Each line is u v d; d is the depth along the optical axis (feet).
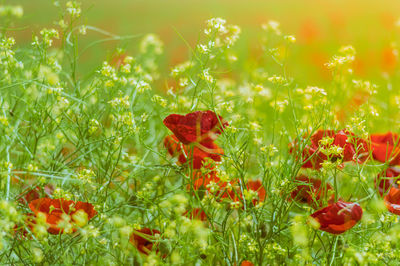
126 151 5.94
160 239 5.27
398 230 5.30
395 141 5.60
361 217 5.17
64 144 5.80
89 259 5.36
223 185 5.47
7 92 5.80
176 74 5.81
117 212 5.58
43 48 5.77
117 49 6.07
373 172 5.66
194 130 5.38
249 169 5.79
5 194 5.46
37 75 5.74
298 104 6.21
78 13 5.88
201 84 5.88
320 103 5.74
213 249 5.27
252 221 5.36
